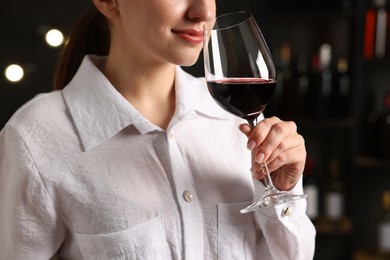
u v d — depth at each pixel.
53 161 1.20
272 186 1.17
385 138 3.03
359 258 3.11
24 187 1.19
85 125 1.23
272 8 3.25
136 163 1.23
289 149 1.15
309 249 1.34
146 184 1.22
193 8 1.11
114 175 1.21
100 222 1.19
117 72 1.30
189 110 1.27
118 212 1.19
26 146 1.20
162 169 1.24
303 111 3.10
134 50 1.25
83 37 1.45
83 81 1.28
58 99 1.28
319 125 3.06
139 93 1.29
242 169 1.31
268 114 3.16
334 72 3.08
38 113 1.24
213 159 1.29
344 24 3.22
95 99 1.25
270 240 1.30
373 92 3.18
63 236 1.23
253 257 1.32
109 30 1.44
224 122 1.35
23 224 1.19
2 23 3.20
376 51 3.06
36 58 3.23
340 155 3.29
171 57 1.14
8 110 3.25
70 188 1.19
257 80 1.11
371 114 3.11
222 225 1.26
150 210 1.21
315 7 3.11
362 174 3.28
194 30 1.13
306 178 3.12
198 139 1.30
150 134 1.25
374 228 3.30
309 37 3.26
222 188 1.27
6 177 1.23
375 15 3.04
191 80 1.36
